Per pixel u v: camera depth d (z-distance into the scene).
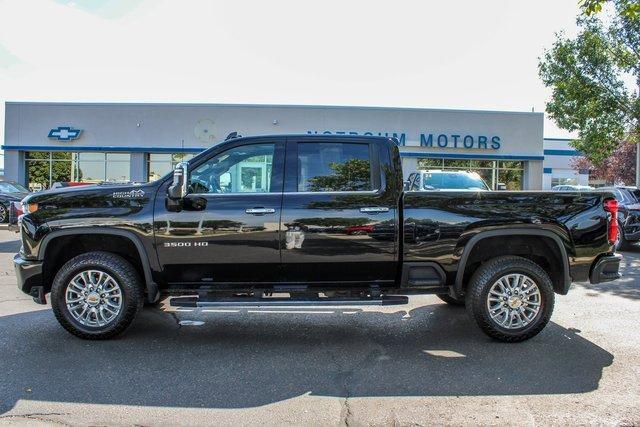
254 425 3.51
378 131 24.83
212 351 5.05
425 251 5.17
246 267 5.19
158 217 5.14
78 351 4.99
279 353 5.02
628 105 17.50
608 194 5.35
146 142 24.62
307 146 5.36
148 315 6.38
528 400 3.91
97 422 3.53
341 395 4.01
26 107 24.59
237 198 5.18
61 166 25.09
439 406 3.81
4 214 18.20
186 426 3.50
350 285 5.34
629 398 3.93
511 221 5.17
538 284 5.20
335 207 5.16
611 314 6.48
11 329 5.68
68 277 5.18
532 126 25.53
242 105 24.53
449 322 6.16
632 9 11.00
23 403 3.81
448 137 25.20
